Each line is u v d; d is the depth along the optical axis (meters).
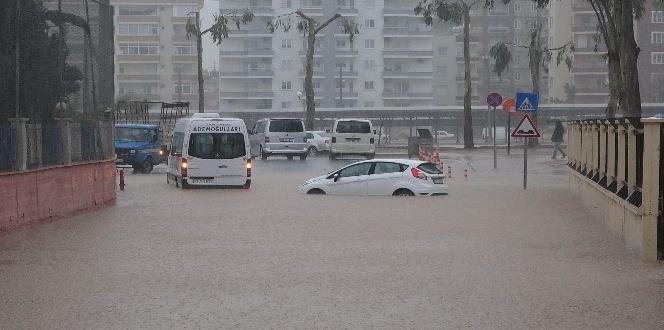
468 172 48.00
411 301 12.41
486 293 13.00
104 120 29.61
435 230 21.31
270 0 154.88
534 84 76.81
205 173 36.75
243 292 13.12
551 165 53.16
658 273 14.84
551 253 17.25
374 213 25.77
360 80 158.00
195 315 11.49
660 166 16.28
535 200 30.34
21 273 14.90
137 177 45.88
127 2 157.50
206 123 37.03
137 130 50.22
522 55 166.50
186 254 17.22
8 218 21.28
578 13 151.25
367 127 60.25
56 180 24.55
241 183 36.97
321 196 32.75
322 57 156.50
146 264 15.91
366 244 18.69
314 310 11.80
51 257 16.81
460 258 16.59
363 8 157.25
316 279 14.27
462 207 27.69
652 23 145.50
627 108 40.50
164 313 11.62
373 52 157.88
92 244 18.80
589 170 28.50
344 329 10.68
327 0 155.50
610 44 44.31
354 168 33.94
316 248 18.08
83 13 27.77
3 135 21.34
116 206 28.62
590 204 26.80
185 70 159.62
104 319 11.26
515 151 71.25
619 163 20.55
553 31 153.62
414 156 61.22
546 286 13.59
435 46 168.50
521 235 20.25
